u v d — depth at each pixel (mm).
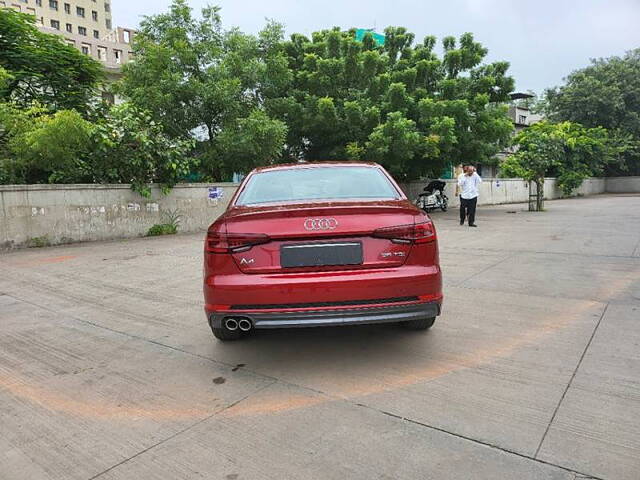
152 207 12609
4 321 4883
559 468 2209
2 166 10586
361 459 2336
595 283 5676
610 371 3211
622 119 41906
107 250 9836
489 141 18812
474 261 7355
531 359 3465
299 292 3135
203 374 3434
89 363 3703
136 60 15359
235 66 15742
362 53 18109
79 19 93938
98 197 11414
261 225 3230
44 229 10477
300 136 18953
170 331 4426
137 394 3143
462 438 2484
